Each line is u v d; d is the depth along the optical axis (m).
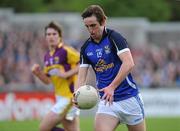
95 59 22.22
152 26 87.50
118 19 93.19
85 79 22.78
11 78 61.44
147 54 70.94
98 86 22.59
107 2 101.00
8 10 79.06
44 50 66.50
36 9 98.69
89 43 22.34
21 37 68.06
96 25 21.31
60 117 28.88
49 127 28.89
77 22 81.56
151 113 61.06
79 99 21.70
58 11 98.62
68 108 28.98
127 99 22.31
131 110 22.39
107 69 22.14
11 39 67.06
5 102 54.94
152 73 67.88
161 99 61.44
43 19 79.44
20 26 77.88
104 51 21.97
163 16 106.25
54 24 29.22
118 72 21.64
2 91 56.84
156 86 66.06
